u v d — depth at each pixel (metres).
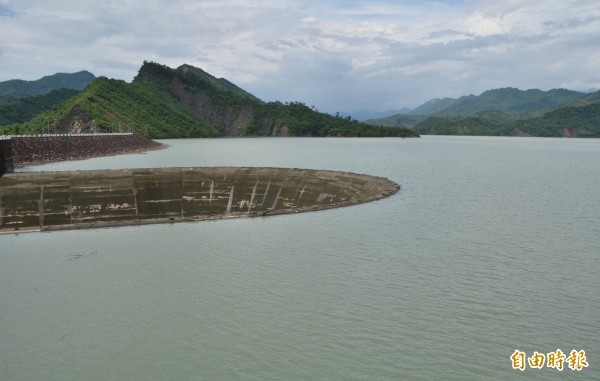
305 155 134.38
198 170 69.44
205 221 45.34
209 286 28.94
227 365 20.75
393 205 51.66
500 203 53.75
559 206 52.22
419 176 80.81
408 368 20.19
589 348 21.48
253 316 24.94
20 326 24.59
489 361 20.61
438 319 24.25
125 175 66.12
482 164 105.50
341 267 31.72
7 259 34.97
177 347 22.27
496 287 28.28
